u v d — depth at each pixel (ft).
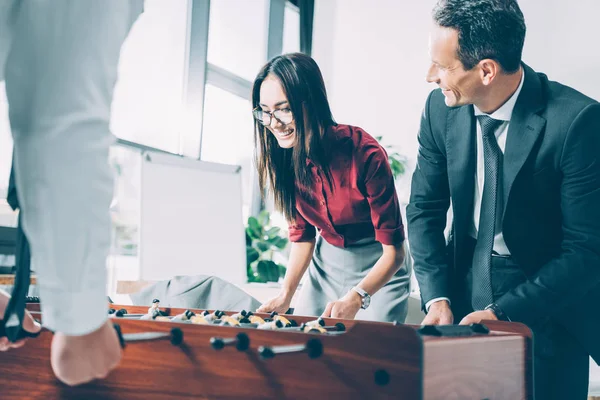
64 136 1.81
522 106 4.92
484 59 4.61
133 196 12.42
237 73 15.17
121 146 12.09
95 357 2.04
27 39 1.87
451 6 4.62
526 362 4.01
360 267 6.42
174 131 13.52
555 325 5.01
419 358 2.85
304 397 3.01
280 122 5.83
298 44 17.49
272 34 16.07
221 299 7.11
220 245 11.20
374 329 2.94
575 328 4.97
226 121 14.75
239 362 3.09
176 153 13.55
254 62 15.79
